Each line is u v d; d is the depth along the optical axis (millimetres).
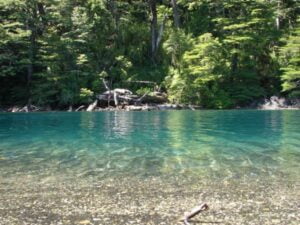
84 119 28844
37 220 7199
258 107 44062
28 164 12297
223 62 45969
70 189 9328
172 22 52938
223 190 9195
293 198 8547
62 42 41938
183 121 26812
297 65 45031
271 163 12242
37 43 43812
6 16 43469
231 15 47438
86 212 7637
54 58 41906
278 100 44719
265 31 46281
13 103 43219
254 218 7316
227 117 30047
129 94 41781
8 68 40688
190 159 13016
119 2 49469
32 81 43219
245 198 8547
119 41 48688
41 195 8820
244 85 45688
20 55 42906
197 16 52312
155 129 21891
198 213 7445
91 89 43031
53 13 42250
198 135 19172
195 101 43594
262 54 48750
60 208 7883
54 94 42312
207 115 32156
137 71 47500
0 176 10648
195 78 43812
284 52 45312
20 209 7832
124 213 7570
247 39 44312
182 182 9945
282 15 51719
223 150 14727
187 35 48281
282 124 24219
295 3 50812
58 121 27391
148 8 53188
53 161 12805
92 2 44812
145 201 8336
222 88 45688
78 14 43031
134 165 12117
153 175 10742
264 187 9430
